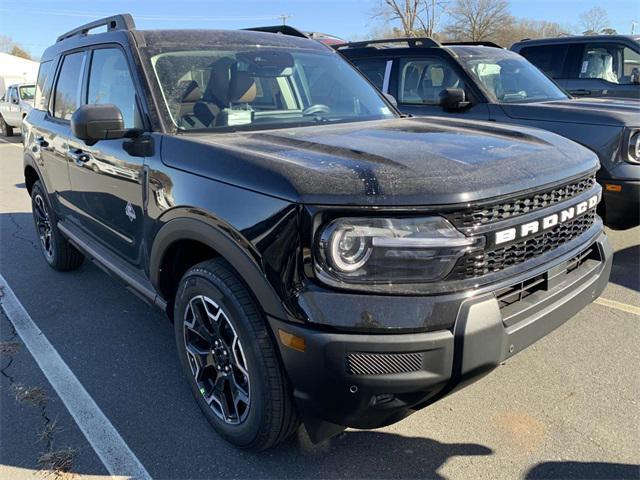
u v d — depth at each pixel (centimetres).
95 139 282
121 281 344
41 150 456
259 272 214
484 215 210
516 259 225
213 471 246
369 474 241
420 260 200
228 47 342
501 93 555
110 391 311
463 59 567
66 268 496
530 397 290
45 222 503
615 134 441
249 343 225
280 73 344
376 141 257
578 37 794
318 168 212
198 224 242
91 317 407
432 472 241
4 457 258
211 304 250
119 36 336
